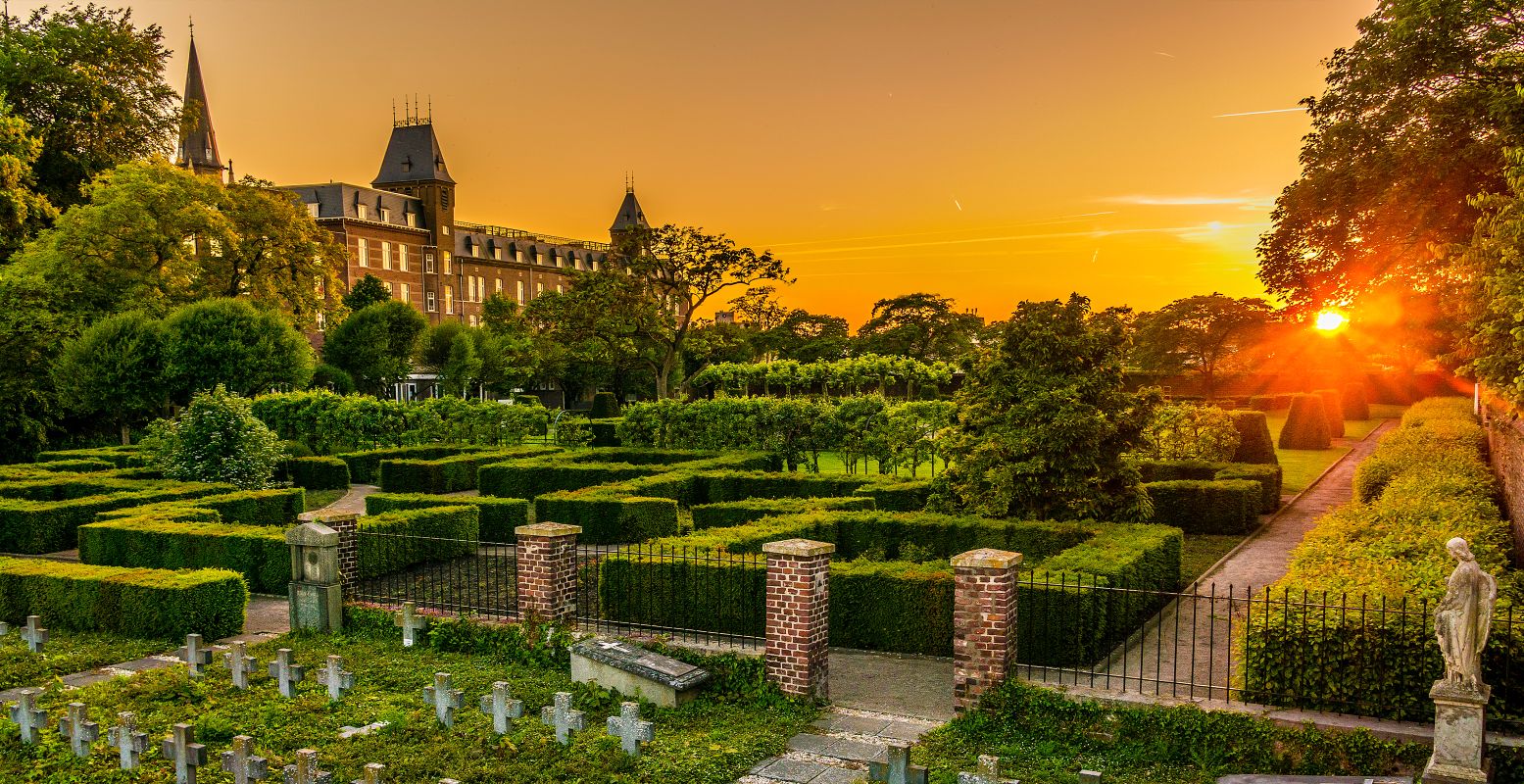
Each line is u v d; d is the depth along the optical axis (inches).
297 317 1968.5
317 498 1060.5
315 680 406.3
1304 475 1112.8
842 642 454.9
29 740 339.3
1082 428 563.5
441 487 1062.4
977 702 353.7
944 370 2303.2
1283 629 319.9
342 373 2140.7
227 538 594.6
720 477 892.0
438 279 4055.1
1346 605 319.9
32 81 1587.1
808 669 378.9
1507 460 665.0
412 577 613.9
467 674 418.3
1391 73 804.6
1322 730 301.9
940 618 433.7
